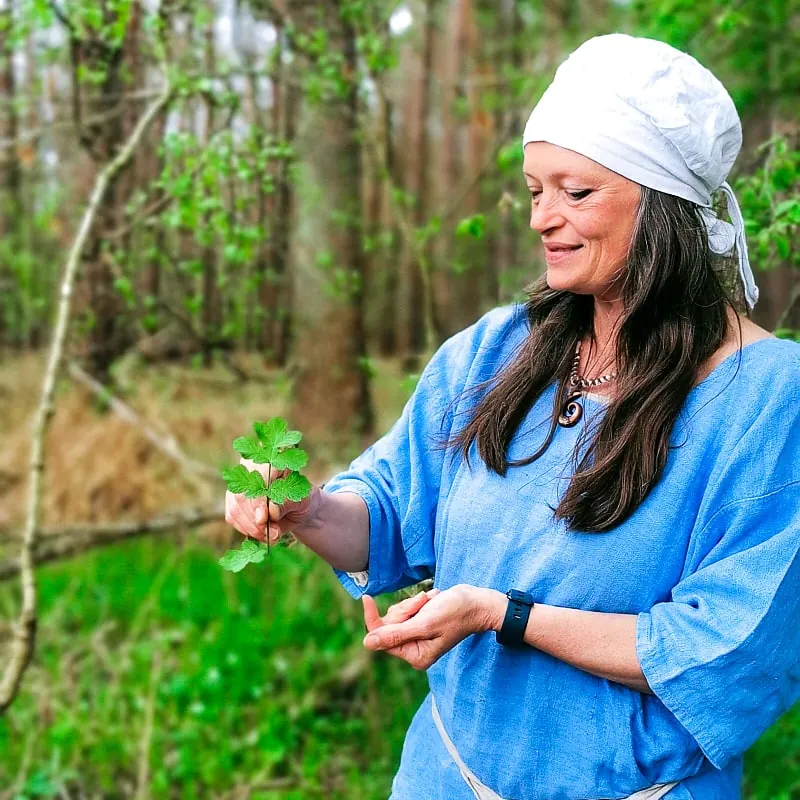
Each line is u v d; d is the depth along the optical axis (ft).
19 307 16.58
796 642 3.76
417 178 22.97
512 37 16.31
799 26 10.69
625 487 3.81
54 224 12.76
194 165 8.48
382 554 4.65
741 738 3.75
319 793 9.26
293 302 12.09
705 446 3.78
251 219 9.41
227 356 11.65
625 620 3.84
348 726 10.13
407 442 4.74
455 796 4.34
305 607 11.88
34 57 10.87
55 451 14.60
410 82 23.50
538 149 3.94
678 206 3.90
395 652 3.89
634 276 3.88
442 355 4.80
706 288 3.91
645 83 3.77
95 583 13.08
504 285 8.73
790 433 3.71
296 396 12.28
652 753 3.92
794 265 6.89
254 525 4.34
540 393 4.27
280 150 8.84
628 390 3.88
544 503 4.05
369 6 9.62
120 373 13.87
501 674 4.13
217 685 10.65
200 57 9.80
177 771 9.54
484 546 4.18
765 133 9.84
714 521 3.75
